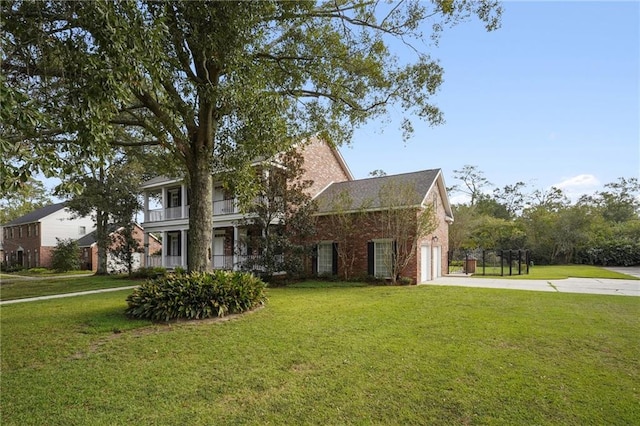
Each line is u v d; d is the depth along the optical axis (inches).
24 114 141.2
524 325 280.8
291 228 615.5
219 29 261.0
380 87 406.0
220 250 845.8
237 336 249.0
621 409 142.3
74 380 174.6
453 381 170.2
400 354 209.9
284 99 365.7
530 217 1283.2
